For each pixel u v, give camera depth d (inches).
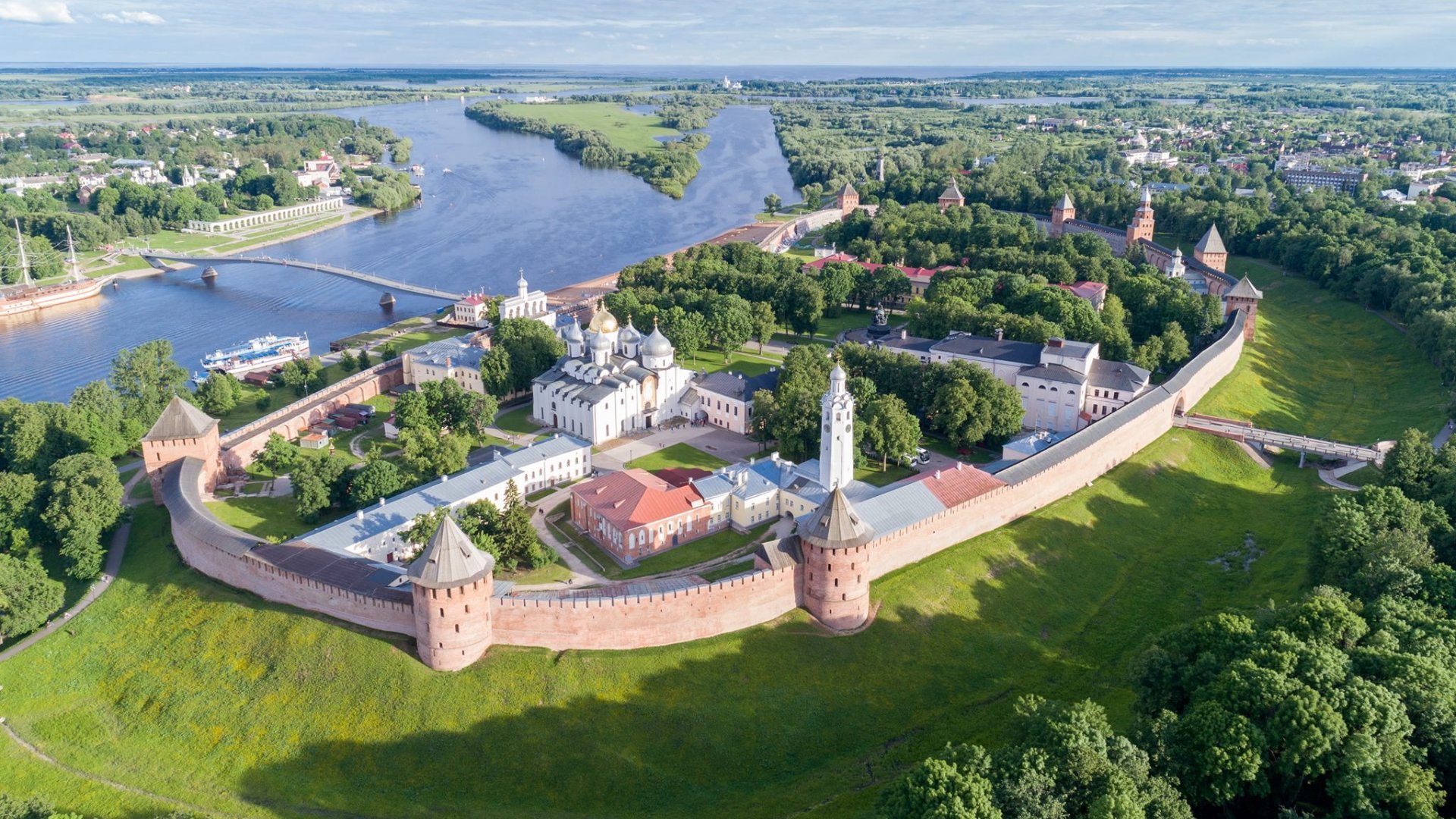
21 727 6127.0
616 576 7337.6
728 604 6437.0
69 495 7632.9
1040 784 4392.2
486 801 5521.7
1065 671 6550.2
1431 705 4699.8
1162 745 4724.4
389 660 6102.4
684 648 6343.5
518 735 5802.2
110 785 5659.5
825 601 6569.9
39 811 4968.0
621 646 6309.1
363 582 6407.5
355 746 5762.8
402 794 5551.2
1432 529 6879.9
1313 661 4916.3
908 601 6894.7
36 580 6953.7
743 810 5452.8
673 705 6013.8
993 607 7052.2
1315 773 4544.8
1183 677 5300.2
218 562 7022.6
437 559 5944.9
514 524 7313.0
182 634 6624.0
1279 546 7829.7
